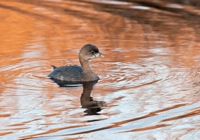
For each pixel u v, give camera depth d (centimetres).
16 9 2612
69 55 1980
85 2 2756
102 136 1345
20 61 1895
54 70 1780
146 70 1825
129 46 2081
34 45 2083
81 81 1723
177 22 2403
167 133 1373
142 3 2725
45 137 1331
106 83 1714
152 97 1595
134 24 2383
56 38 2175
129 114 1477
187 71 1814
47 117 1455
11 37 2180
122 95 1611
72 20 2436
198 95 1608
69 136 1340
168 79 1741
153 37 2195
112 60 1923
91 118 1449
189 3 2706
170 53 2000
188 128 1402
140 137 1348
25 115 1465
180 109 1510
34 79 1739
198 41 2144
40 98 1586
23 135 1342
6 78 1738
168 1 2756
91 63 1891
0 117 1449
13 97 1588
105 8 2645
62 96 1606
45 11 2586
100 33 2248
